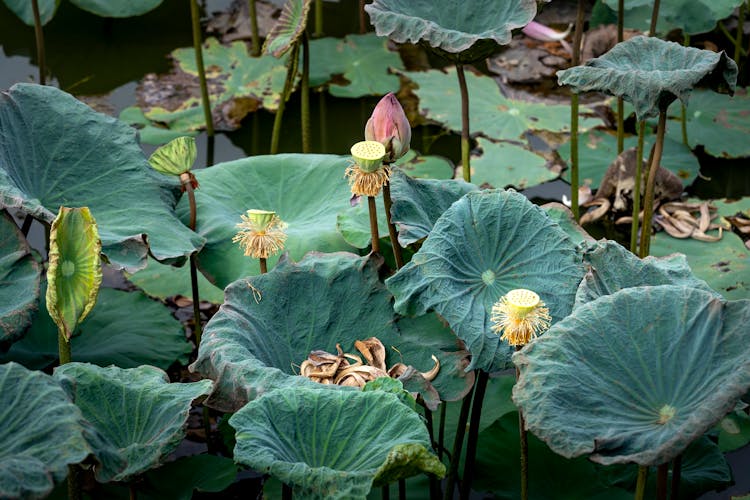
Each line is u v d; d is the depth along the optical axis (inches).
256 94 189.8
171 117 179.9
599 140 175.8
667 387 77.1
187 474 108.7
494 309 80.4
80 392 88.0
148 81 191.0
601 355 78.8
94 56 198.4
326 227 122.7
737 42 193.5
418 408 106.0
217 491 106.4
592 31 199.9
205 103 176.4
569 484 106.2
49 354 119.4
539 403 75.1
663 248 148.2
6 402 72.9
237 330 95.6
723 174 171.5
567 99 190.2
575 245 98.1
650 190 122.7
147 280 139.3
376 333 102.3
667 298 81.0
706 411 70.1
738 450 118.5
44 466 68.4
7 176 103.6
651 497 104.4
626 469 108.0
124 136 120.8
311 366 96.4
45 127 116.0
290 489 85.2
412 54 204.7
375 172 93.0
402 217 103.5
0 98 113.7
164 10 216.4
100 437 76.0
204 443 118.0
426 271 93.4
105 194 114.7
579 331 79.7
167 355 124.0
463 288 94.3
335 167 133.0
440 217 100.3
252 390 86.6
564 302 94.7
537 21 217.0
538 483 106.4
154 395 89.4
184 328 134.0
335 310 102.7
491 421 116.8
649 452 70.4
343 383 95.2
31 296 100.0
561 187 167.6
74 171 115.0
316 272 103.7
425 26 114.2
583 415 75.2
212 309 138.5
